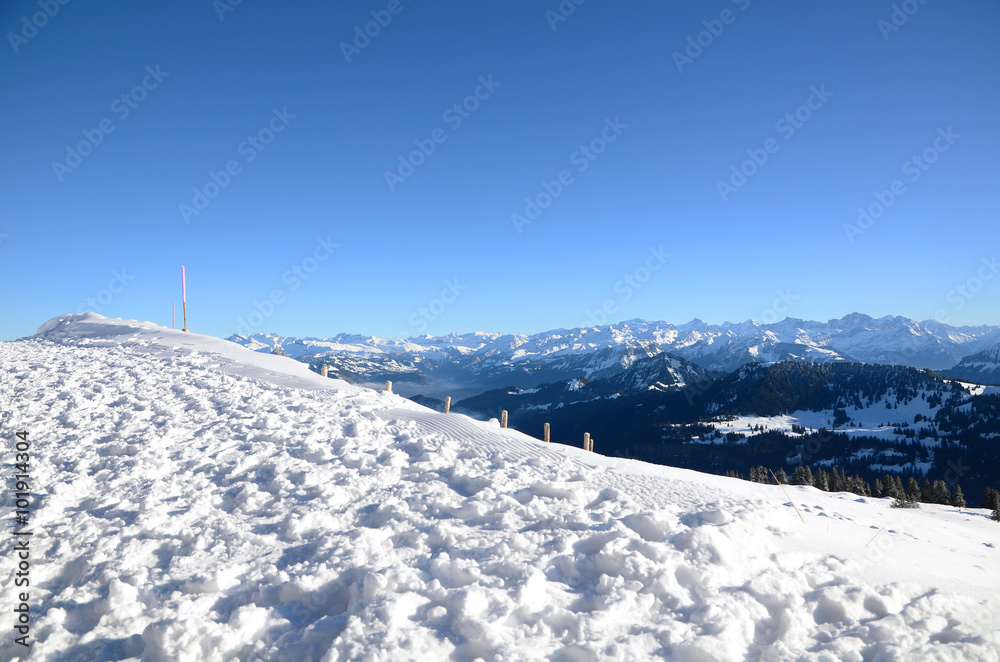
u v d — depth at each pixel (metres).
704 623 6.48
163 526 9.31
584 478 12.88
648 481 13.05
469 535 8.96
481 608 6.61
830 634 6.47
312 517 9.63
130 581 7.68
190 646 6.23
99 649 6.49
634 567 7.44
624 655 5.86
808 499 15.53
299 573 7.80
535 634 6.30
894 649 6.01
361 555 8.14
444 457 13.73
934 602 7.05
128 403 17.69
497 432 17.78
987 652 6.02
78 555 8.48
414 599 6.79
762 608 6.86
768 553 8.28
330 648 5.96
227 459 13.00
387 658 5.71
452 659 5.92
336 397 21.08
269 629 6.62
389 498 10.78
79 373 22.14
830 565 8.16
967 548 12.53
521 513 9.92
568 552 8.16
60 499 10.26
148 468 11.98
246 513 10.12
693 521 9.49
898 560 8.95
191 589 7.48
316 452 13.41
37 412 15.97
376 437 15.62
